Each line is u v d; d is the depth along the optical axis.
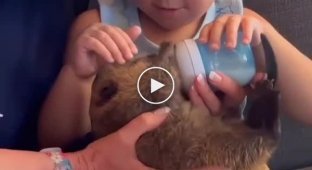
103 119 0.69
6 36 0.88
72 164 0.74
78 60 0.80
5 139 0.88
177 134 0.64
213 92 0.69
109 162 0.72
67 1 1.00
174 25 0.91
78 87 0.86
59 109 0.89
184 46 0.71
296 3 1.10
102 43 0.76
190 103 0.67
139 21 0.98
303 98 1.03
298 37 1.11
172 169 0.66
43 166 0.73
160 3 0.85
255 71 0.73
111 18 1.00
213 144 0.65
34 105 0.93
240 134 0.66
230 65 0.72
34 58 0.91
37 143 0.96
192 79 0.69
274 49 0.96
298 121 1.09
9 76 0.88
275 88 0.75
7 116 0.87
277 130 0.68
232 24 0.77
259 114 0.68
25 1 0.91
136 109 0.65
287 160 1.14
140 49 0.93
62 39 0.95
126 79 0.67
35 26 0.91
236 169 0.66
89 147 0.76
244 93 0.71
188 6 0.85
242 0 1.08
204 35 0.76
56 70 0.94
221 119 0.67
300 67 1.02
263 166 0.69
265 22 1.03
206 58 0.71
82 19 1.01
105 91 0.68
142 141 0.67
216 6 1.01
